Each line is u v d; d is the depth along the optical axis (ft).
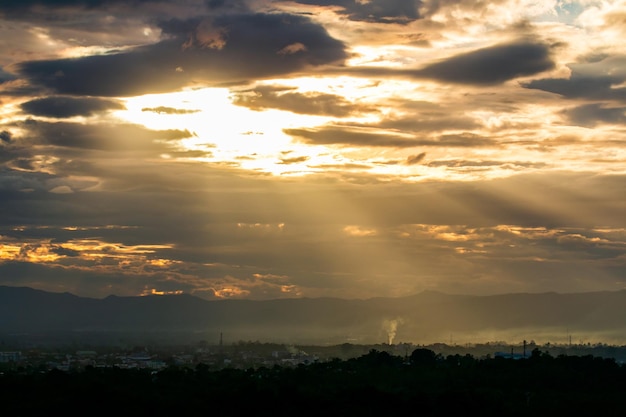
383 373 535.19
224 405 445.78
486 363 561.43
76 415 435.53
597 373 516.32
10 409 441.68
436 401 438.40
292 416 425.28
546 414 419.13
